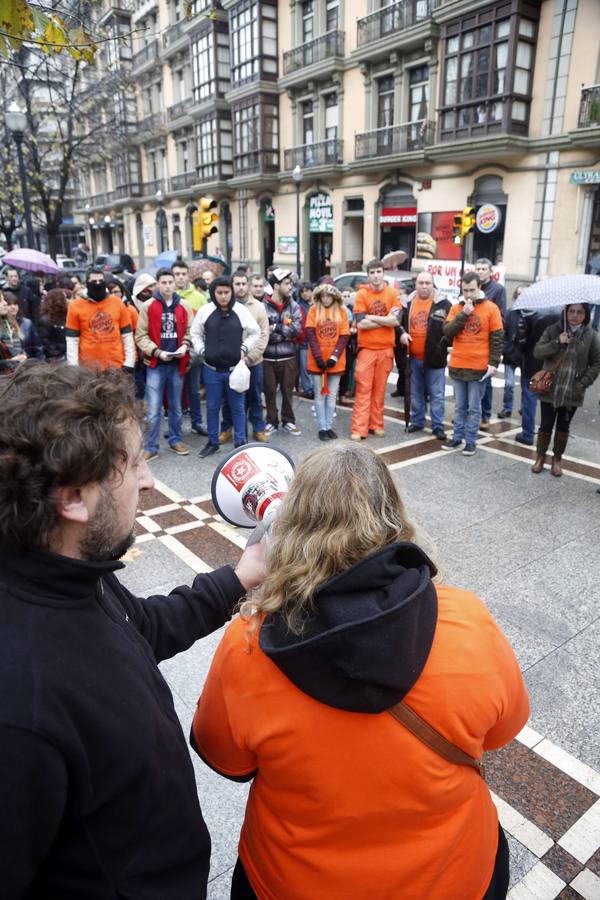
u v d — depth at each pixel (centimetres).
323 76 2286
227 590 150
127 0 2109
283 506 117
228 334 595
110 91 2127
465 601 116
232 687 111
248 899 125
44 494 90
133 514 104
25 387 95
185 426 745
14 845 84
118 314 611
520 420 771
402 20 1933
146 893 100
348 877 108
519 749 263
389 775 104
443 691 103
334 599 100
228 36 2775
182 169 3397
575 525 469
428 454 640
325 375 662
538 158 1680
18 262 991
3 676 85
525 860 214
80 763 89
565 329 530
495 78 1672
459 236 1553
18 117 1205
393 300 673
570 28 1554
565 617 353
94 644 97
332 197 2392
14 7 272
